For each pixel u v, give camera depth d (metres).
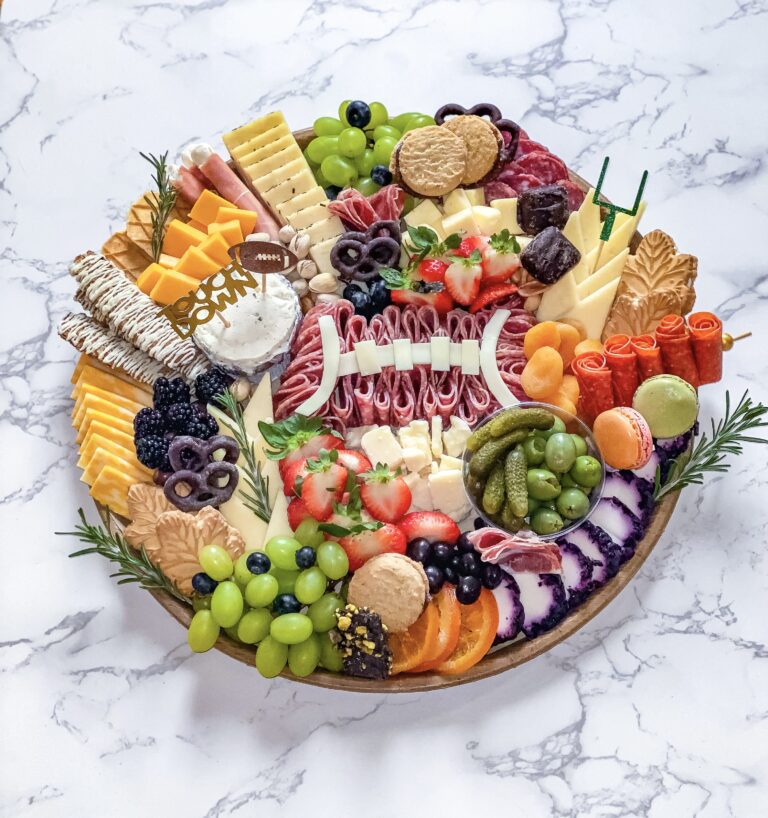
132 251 1.08
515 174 1.08
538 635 0.99
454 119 1.06
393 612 0.96
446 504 1.01
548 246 1.03
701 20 1.16
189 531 0.98
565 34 1.17
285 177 1.08
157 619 1.05
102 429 1.01
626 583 0.99
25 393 1.09
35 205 1.14
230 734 1.03
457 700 1.03
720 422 1.07
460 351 1.04
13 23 1.17
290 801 1.02
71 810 1.02
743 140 1.13
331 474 0.98
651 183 1.13
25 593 1.05
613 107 1.15
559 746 1.02
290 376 1.05
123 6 1.18
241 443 1.00
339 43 1.18
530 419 0.97
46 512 1.07
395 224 1.05
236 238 1.05
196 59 1.17
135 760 1.03
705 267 1.11
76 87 1.17
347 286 1.07
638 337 1.02
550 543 0.97
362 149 1.08
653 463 1.02
